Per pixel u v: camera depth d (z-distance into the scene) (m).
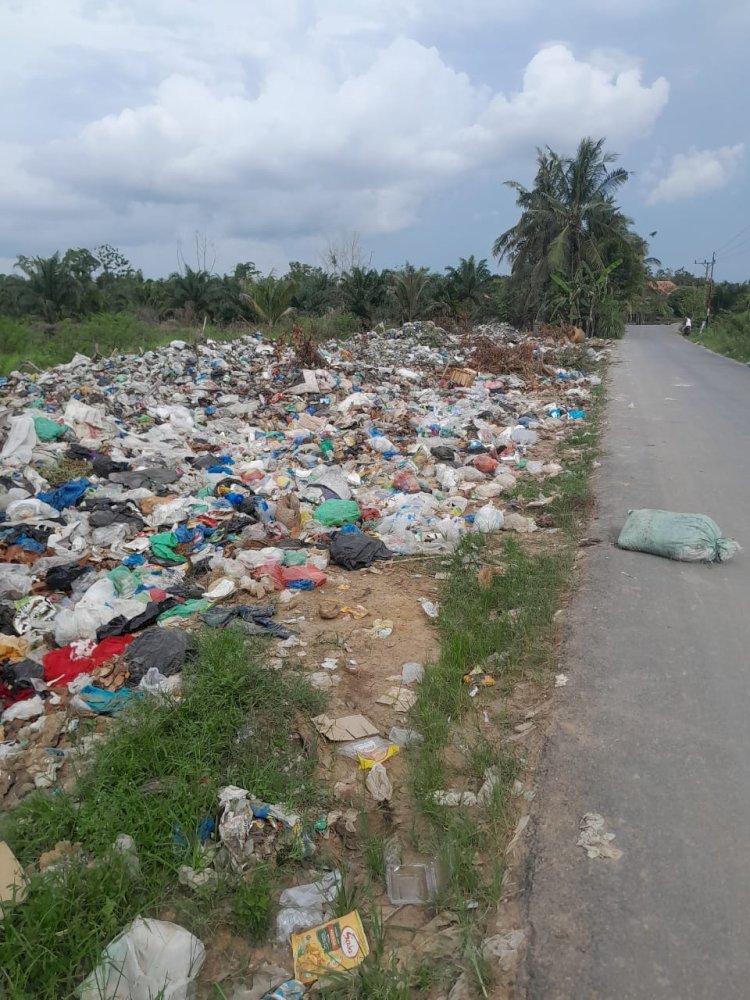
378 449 10.46
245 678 3.88
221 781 3.31
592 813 3.17
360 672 4.38
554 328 33.16
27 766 3.58
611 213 39.16
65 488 7.62
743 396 15.78
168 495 7.94
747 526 6.75
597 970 2.48
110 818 3.00
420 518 7.20
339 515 7.17
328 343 23.38
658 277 119.56
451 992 2.43
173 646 4.36
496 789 3.21
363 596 5.52
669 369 22.22
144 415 11.77
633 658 4.42
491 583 5.45
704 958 2.50
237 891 2.78
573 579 5.66
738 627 4.80
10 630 4.96
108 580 5.42
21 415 9.54
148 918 2.66
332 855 3.04
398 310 37.78
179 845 2.97
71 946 2.51
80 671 4.39
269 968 2.56
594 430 11.95
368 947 2.61
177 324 35.53
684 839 3.00
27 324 29.12
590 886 2.80
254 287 33.69
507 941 2.60
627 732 3.71
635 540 6.18
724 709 3.88
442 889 2.82
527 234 40.47
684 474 8.71
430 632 4.91
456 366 20.12
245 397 14.23
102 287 45.09
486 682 4.23
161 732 3.54
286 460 9.82
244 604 5.36
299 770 3.43
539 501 7.72
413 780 3.38
